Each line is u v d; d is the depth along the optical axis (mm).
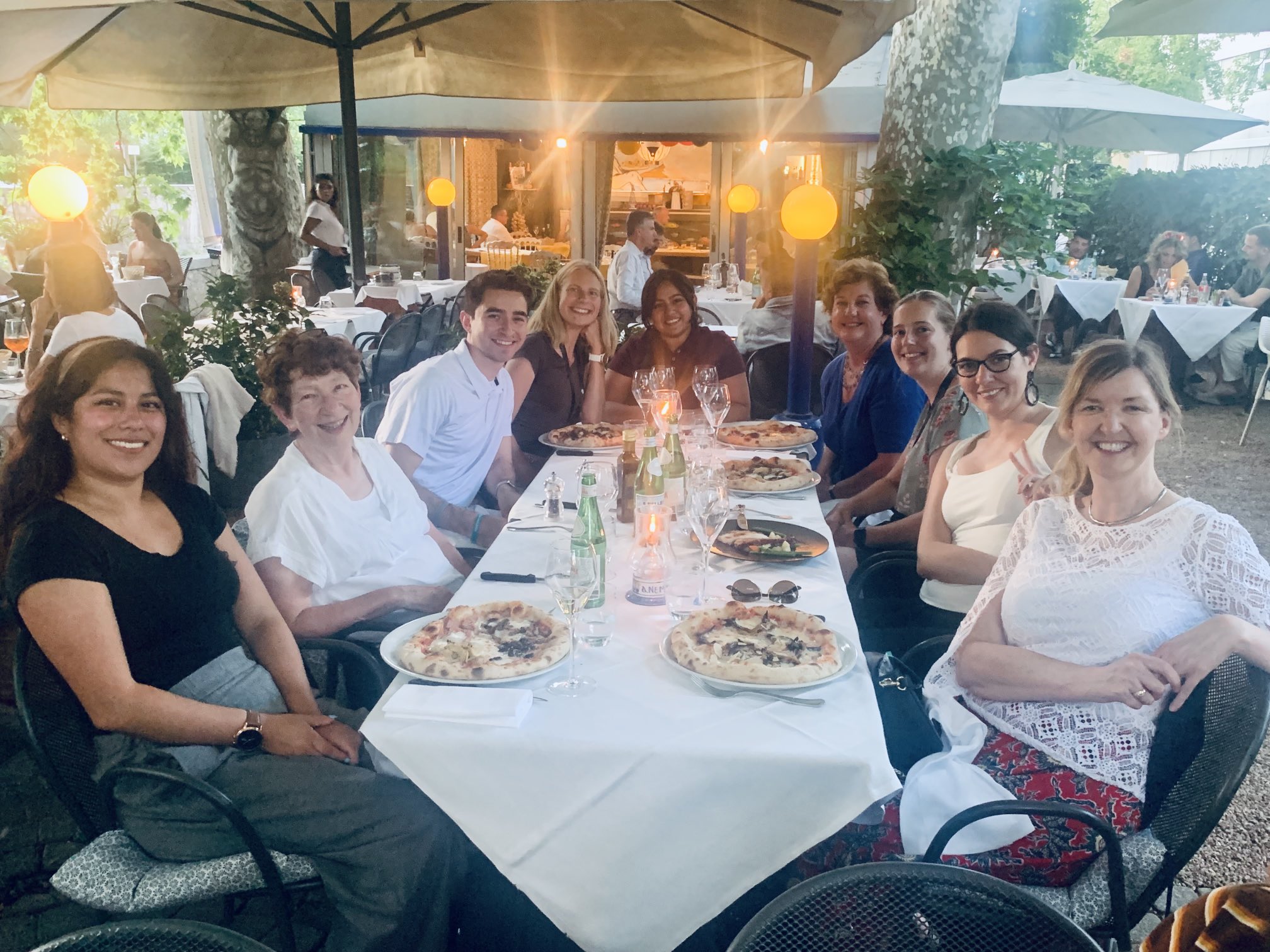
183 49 6504
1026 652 1877
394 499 2510
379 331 7012
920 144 5559
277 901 1685
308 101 7340
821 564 2354
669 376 3750
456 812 1555
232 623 2047
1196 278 9266
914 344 3143
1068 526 1935
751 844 1513
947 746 1862
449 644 1803
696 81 6902
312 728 1835
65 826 2527
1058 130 10141
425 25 5879
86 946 1098
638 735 1524
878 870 1207
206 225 15781
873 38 4008
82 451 1742
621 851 1526
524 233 13336
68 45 5750
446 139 11344
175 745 1771
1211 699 1678
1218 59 23203
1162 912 2209
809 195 3416
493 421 3396
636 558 2217
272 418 4719
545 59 6793
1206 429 7031
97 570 1717
